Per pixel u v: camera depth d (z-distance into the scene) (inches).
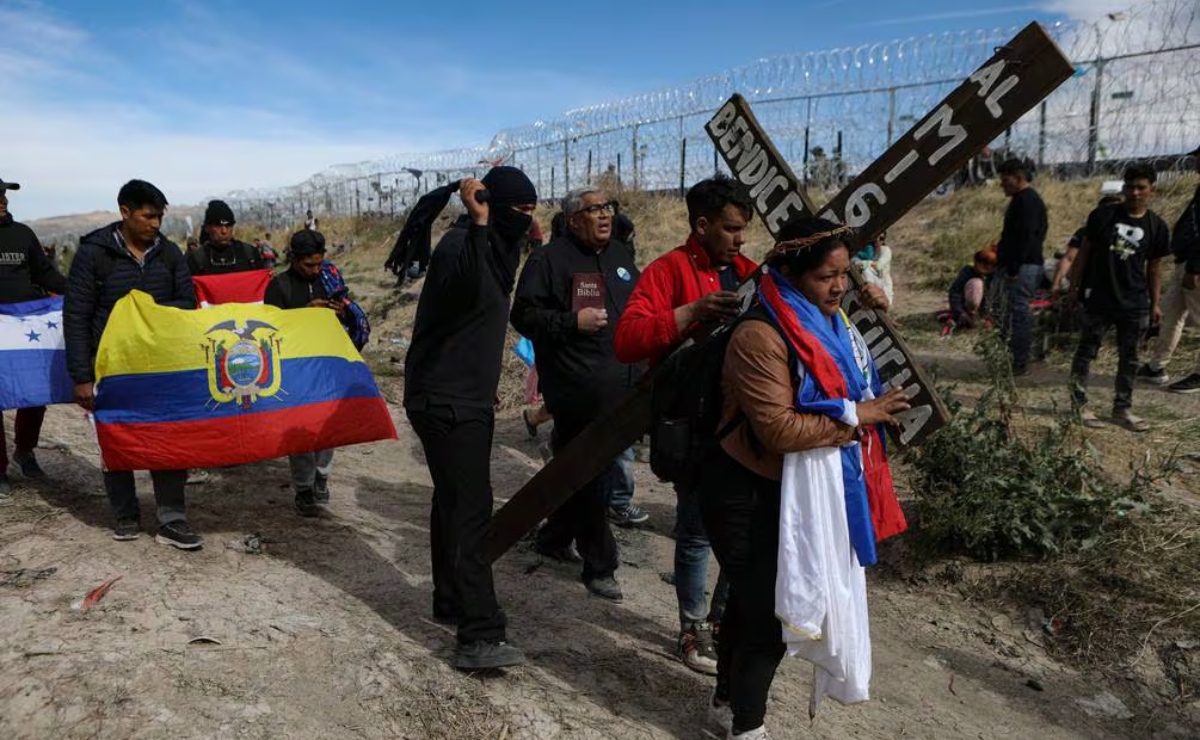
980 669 143.9
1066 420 199.2
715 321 113.0
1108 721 131.0
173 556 152.4
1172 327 267.7
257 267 228.7
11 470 198.5
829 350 95.6
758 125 118.4
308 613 134.9
